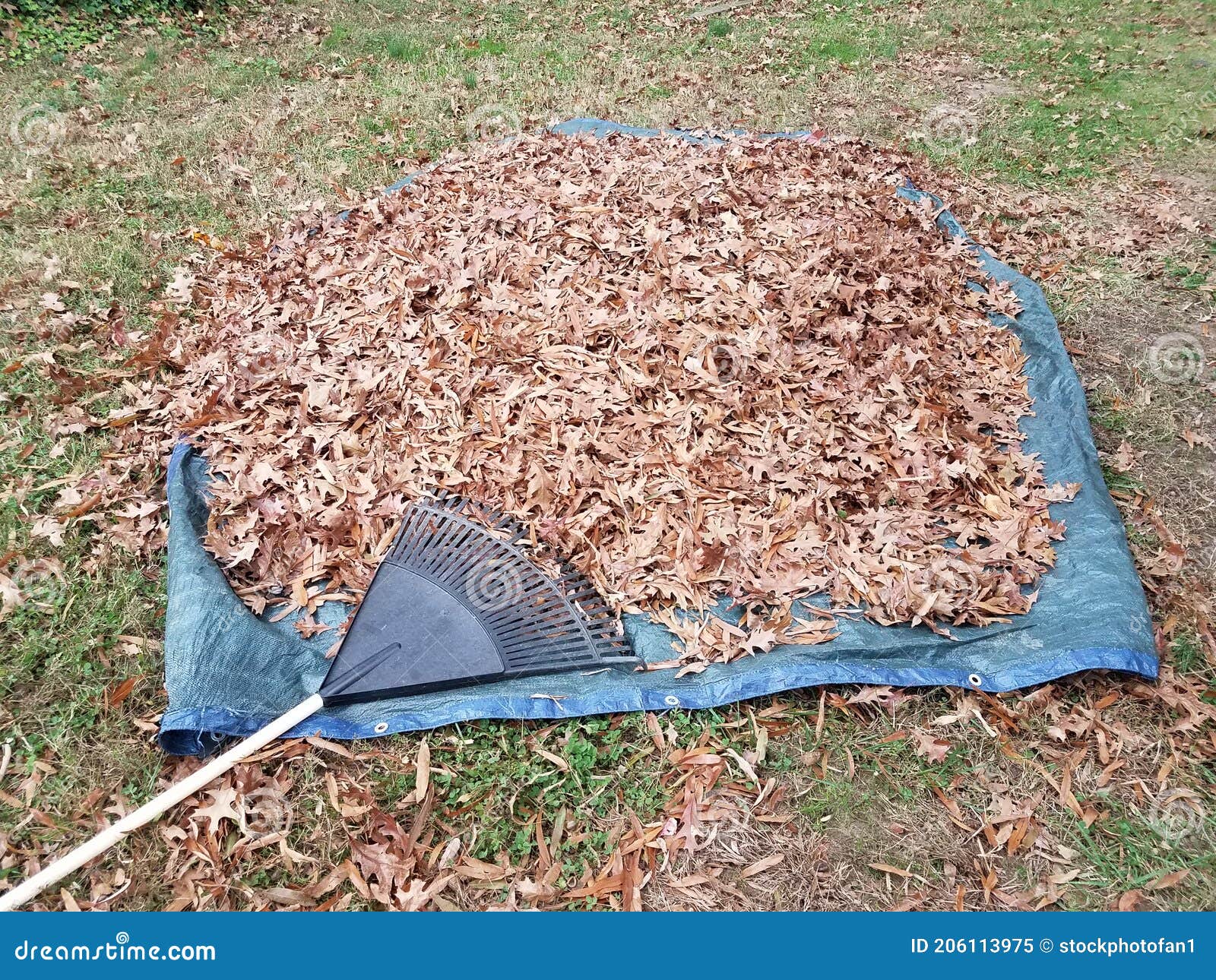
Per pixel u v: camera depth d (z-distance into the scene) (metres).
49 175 5.00
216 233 4.60
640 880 2.03
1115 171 5.66
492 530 2.80
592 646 2.50
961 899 2.03
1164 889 2.05
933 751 2.30
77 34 6.92
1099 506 2.95
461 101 6.39
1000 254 4.59
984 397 3.44
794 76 7.18
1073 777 2.27
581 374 3.23
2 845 2.06
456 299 3.54
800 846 2.12
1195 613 2.72
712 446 3.04
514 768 2.25
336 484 2.88
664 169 4.46
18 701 2.36
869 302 3.63
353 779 2.21
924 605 2.56
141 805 2.15
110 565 2.73
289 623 2.57
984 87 7.00
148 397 3.36
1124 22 8.40
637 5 8.89
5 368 3.46
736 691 2.37
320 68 7.00
